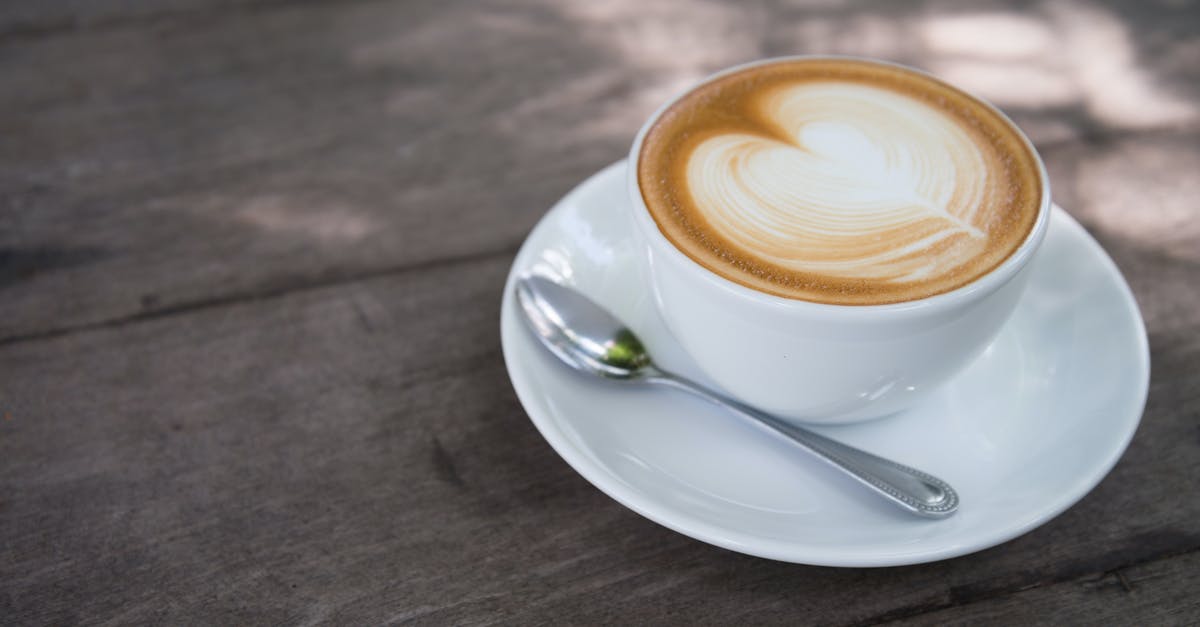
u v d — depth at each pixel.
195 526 0.46
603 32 0.66
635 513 0.46
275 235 0.56
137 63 0.64
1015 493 0.44
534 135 0.60
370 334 0.52
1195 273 0.52
